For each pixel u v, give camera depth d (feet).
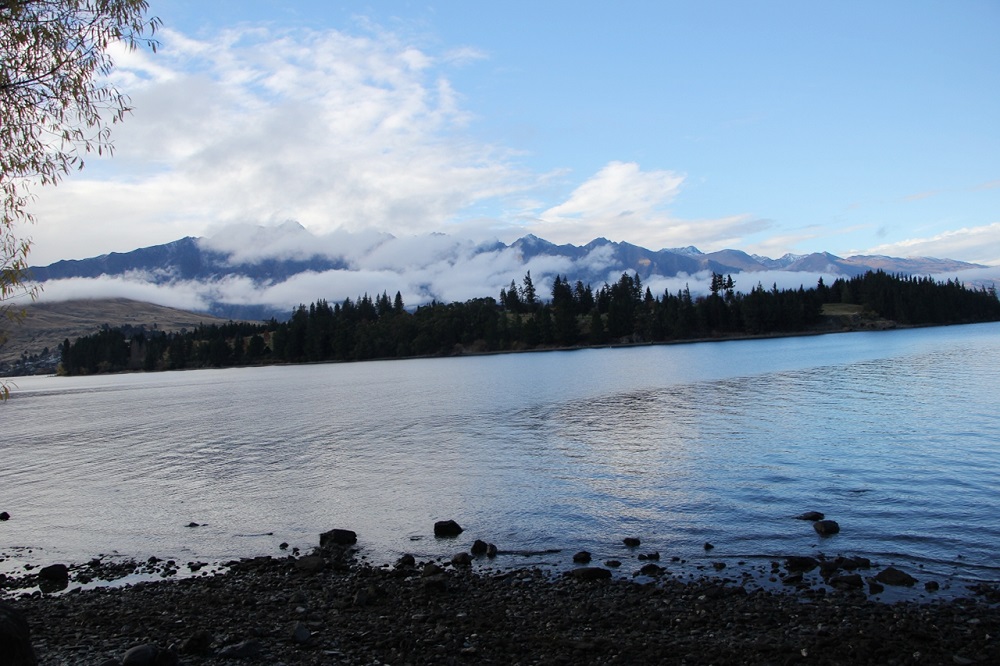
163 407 320.09
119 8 46.03
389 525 85.51
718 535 73.72
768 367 358.23
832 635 45.32
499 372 462.60
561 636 46.73
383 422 207.21
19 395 520.01
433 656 43.06
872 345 520.01
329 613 53.26
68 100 45.37
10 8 42.19
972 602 51.57
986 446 114.01
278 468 133.08
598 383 319.27
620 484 101.50
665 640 45.70
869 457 110.01
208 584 64.28
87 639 48.01
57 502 111.14
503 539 76.74
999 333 609.42
